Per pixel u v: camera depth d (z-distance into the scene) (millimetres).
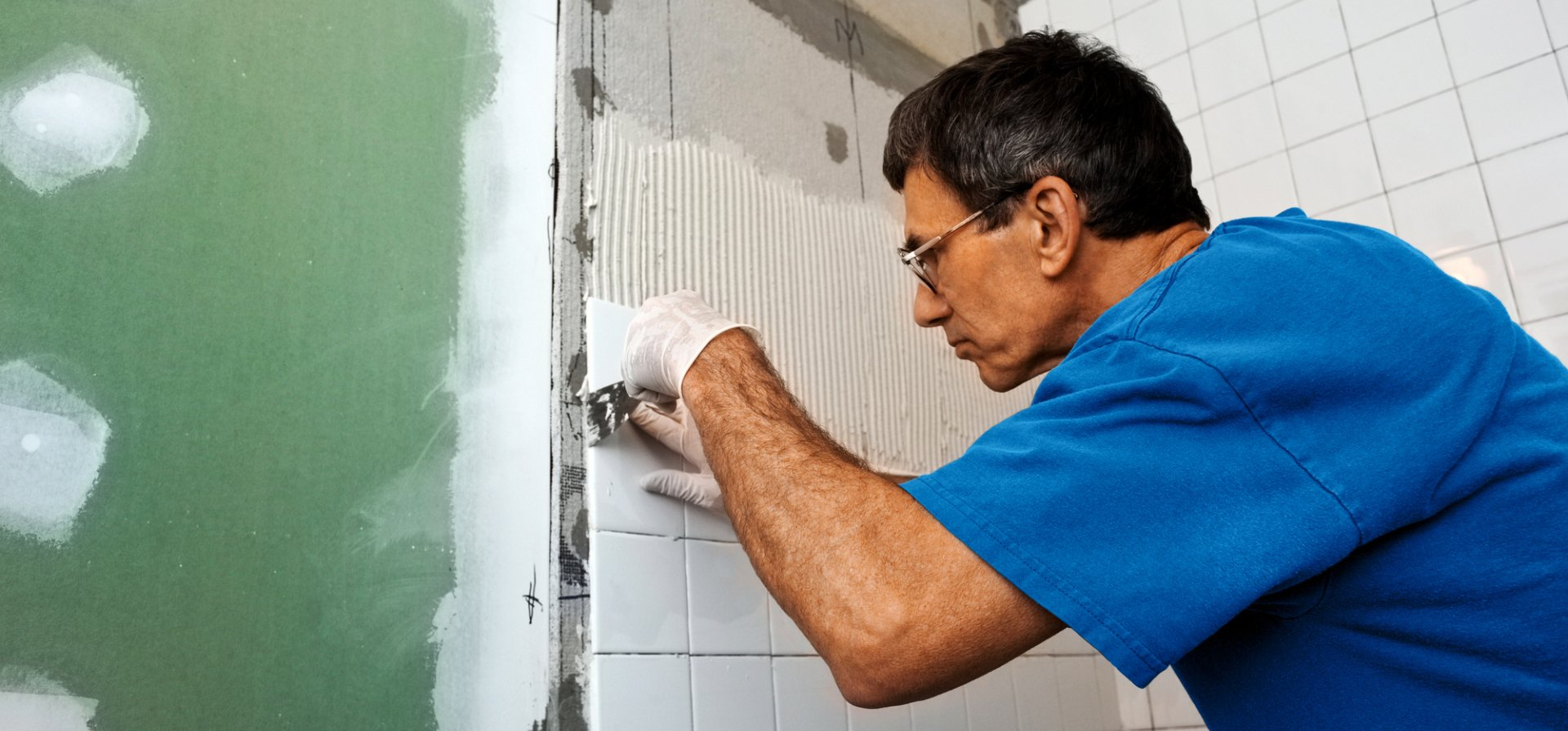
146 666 889
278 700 958
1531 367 742
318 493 1023
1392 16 2047
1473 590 679
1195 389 685
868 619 719
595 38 1342
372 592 1040
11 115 902
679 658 1210
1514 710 686
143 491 915
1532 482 685
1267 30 2178
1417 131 1982
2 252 876
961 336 995
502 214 1224
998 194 890
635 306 1295
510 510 1144
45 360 880
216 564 944
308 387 1039
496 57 1267
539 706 1097
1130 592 662
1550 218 1835
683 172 1407
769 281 1499
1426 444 664
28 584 840
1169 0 2307
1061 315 912
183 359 962
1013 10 2406
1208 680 809
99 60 964
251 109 1060
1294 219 833
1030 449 712
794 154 1614
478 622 1104
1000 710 1675
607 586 1163
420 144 1184
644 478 1225
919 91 983
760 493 819
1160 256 885
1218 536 664
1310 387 676
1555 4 1899
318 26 1130
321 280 1072
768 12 1648
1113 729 1938
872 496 767
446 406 1137
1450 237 1915
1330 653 730
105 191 945
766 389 948
